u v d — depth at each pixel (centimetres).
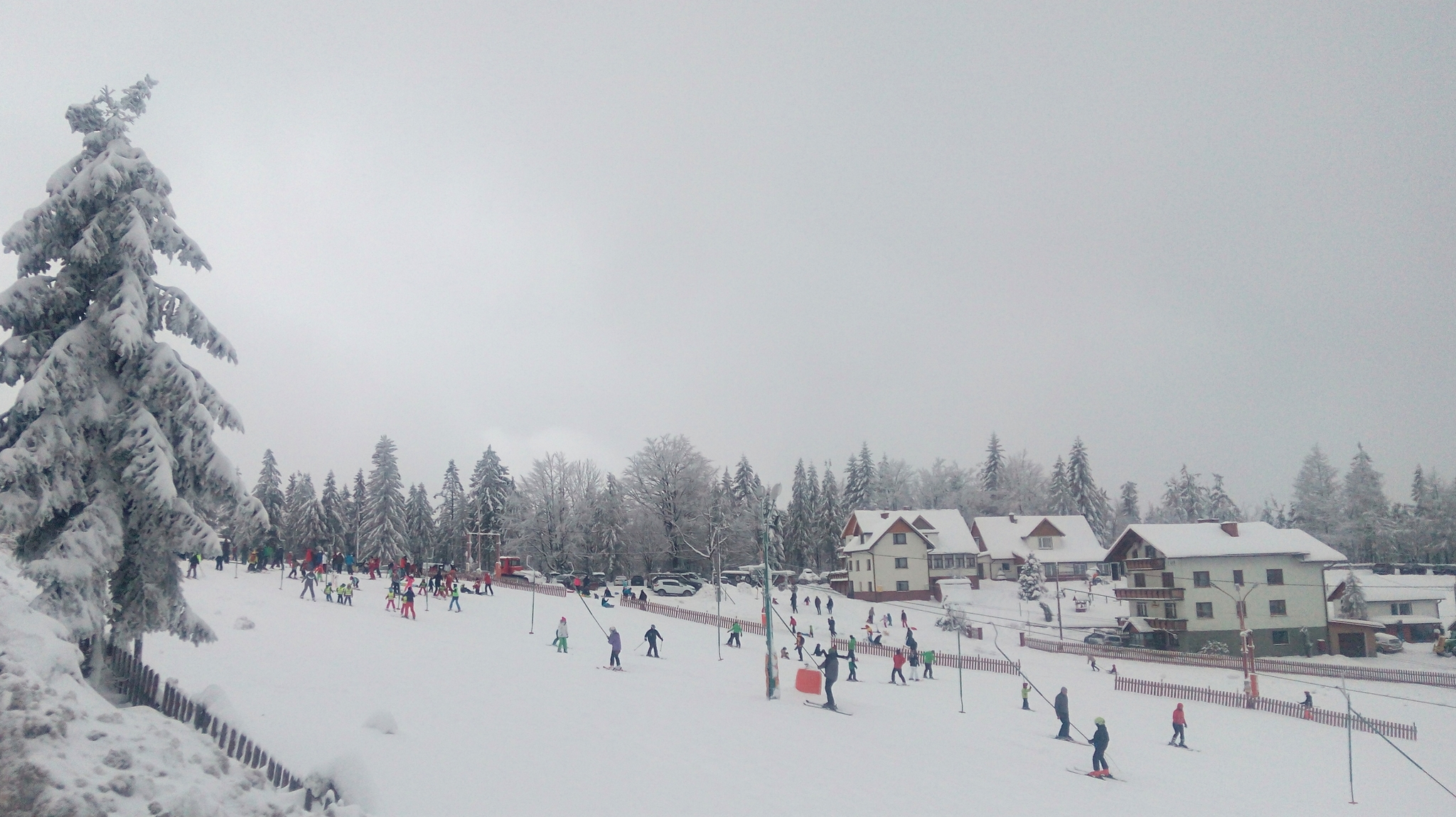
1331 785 2975
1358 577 8600
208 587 4900
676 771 1991
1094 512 13850
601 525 10544
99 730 1205
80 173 1867
